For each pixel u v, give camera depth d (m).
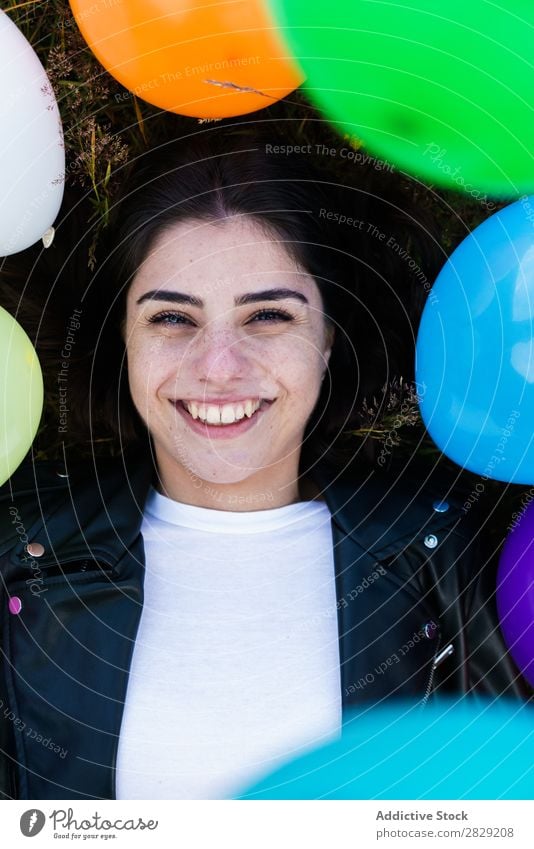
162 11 0.97
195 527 1.19
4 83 0.98
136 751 1.11
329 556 1.19
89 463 1.26
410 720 1.16
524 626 1.10
